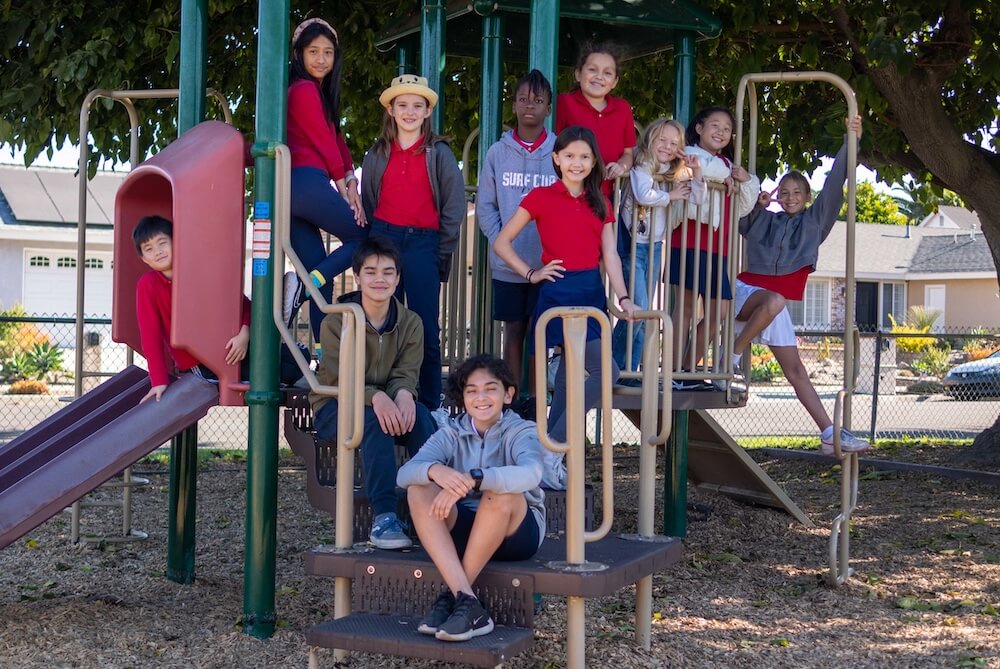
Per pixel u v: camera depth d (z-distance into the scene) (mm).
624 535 4211
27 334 20250
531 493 3729
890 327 35281
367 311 4188
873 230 37375
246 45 9148
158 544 6418
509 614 3498
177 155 4426
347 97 9797
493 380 3670
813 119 9148
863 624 4773
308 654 4117
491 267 5102
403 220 4723
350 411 3873
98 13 8062
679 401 5004
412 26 6887
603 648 4223
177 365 4621
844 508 5543
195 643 4266
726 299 5281
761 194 5973
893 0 8070
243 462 10250
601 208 4367
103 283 26172
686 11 6340
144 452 4320
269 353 4375
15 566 5750
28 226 24938
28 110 8133
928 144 8719
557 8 5219
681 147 4797
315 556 3734
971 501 8055
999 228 9008
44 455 4793
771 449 11195
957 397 20156
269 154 4344
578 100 5289
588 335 4355
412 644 3305
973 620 4848
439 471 3459
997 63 8109
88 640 4250
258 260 4379
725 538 6668
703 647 4344
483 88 5961
